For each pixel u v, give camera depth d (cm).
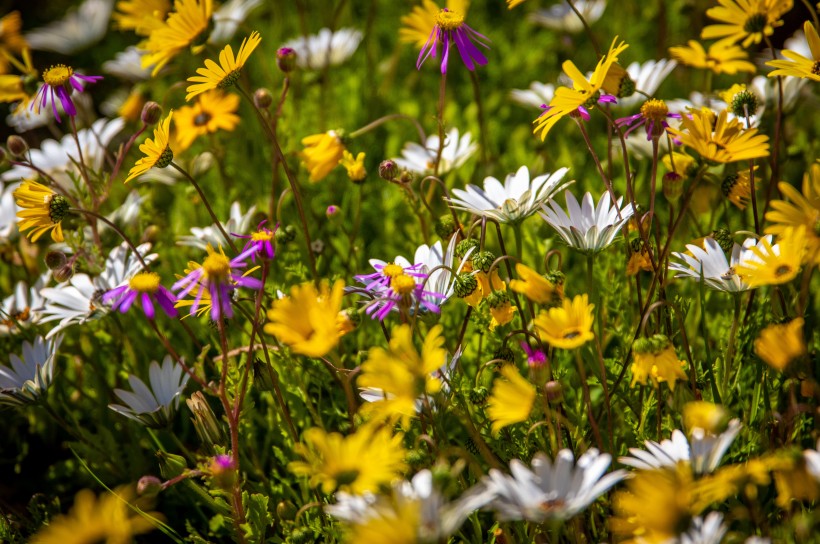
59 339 112
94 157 128
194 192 127
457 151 125
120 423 119
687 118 103
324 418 115
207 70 107
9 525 110
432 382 97
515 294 107
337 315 100
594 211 106
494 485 94
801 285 110
